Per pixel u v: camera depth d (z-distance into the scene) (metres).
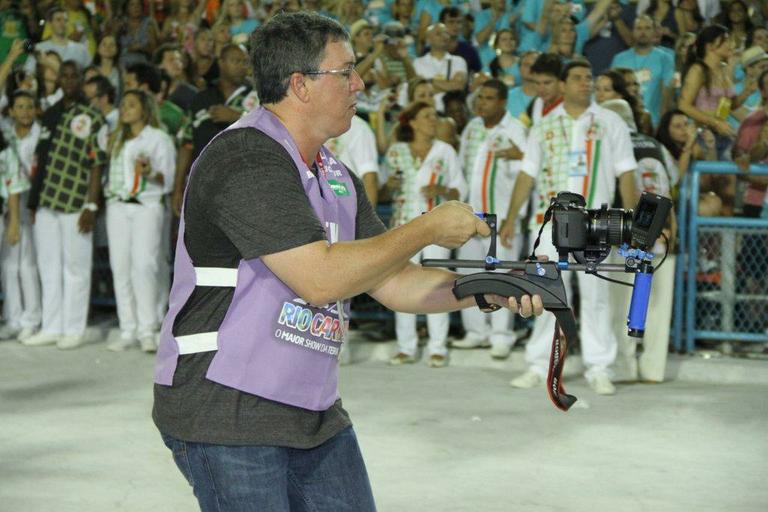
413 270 2.83
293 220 2.36
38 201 8.37
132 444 5.58
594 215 2.49
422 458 5.33
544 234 6.78
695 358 7.46
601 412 6.30
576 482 4.96
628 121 7.16
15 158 8.52
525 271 2.55
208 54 9.66
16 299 8.87
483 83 7.59
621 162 6.73
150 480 4.98
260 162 2.41
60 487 4.88
